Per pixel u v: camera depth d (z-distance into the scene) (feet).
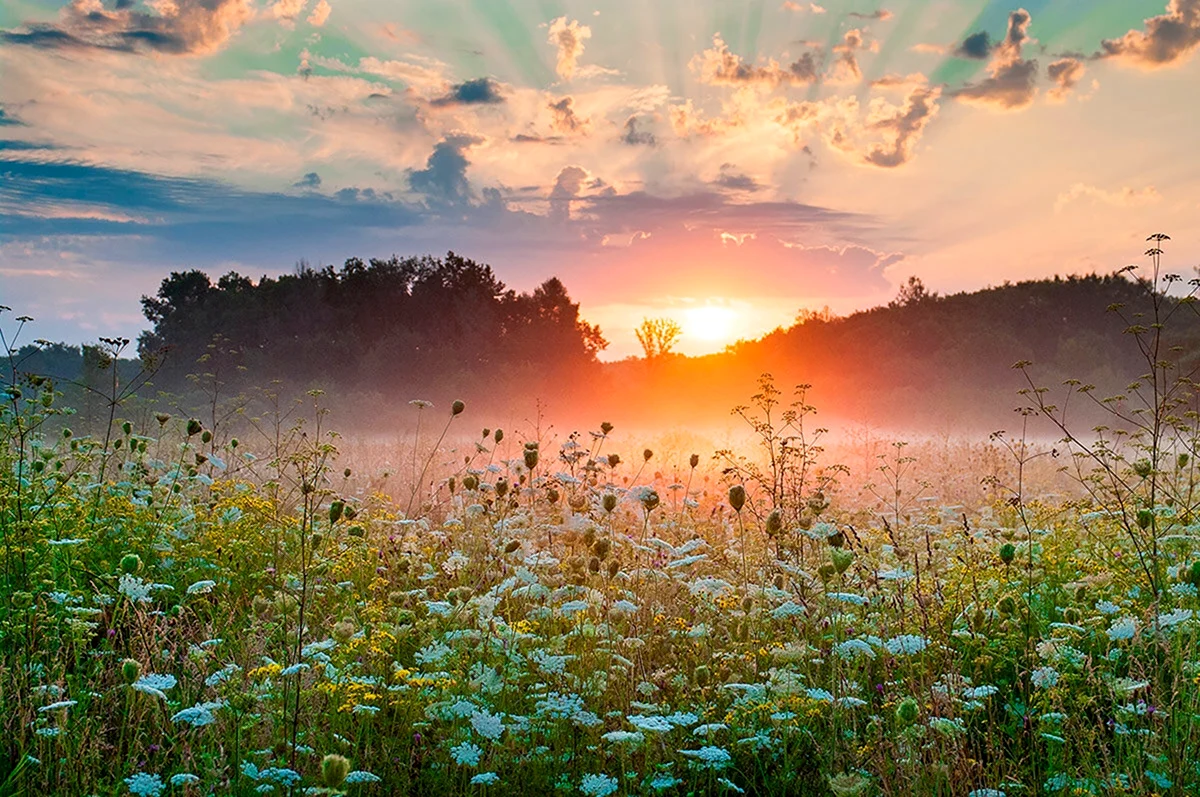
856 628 15.42
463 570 19.54
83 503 20.77
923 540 21.85
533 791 12.63
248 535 20.43
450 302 165.99
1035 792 11.96
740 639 16.08
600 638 16.08
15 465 22.56
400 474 36.96
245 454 31.50
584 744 13.64
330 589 18.31
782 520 19.26
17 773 11.41
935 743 11.60
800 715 13.42
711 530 25.88
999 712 15.08
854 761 12.42
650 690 13.79
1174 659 13.78
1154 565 15.28
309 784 11.57
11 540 16.49
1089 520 21.59
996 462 41.83
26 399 23.84
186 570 19.16
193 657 13.69
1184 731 12.58
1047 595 17.58
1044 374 156.25
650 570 18.52
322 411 26.78
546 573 19.07
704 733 12.96
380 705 13.93
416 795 12.94
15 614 14.89
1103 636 15.46
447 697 12.92
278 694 12.84
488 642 14.30
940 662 14.49
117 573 17.70
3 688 12.89
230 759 12.23
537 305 173.88
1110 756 12.51
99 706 13.57
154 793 10.82
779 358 182.91
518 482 25.71
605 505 18.24
